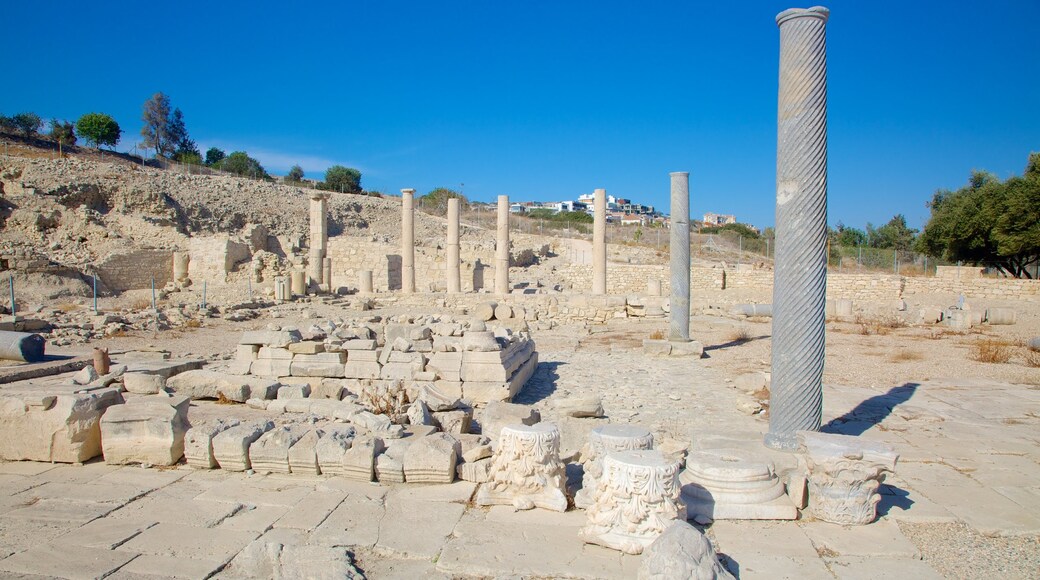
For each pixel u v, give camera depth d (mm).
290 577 4699
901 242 60469
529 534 5402
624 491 5184
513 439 6102
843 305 24703
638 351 16938
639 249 47000
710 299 31047
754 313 24578
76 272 29984
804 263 7008
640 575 4387
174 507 5953
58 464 7125
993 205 33406
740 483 5863
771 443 7145
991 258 35844
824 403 10523
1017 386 11898
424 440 6703
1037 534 5574
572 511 5914
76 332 17688
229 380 10375
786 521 5758
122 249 34375
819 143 6984
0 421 7191
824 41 6980
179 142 83250
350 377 11344
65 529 5469
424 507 5953
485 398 10961
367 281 31906
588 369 14367
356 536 5344
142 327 19719
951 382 12250
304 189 59812
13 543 5195
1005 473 7156
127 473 6863
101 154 63781
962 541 5438
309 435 7035
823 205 7043
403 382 10516
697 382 12820
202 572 4766
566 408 9664
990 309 22297
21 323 17188
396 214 58312
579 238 54031
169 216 42062
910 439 8508
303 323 21938
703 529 5609
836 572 4863
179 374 10555
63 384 8289
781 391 7125
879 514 5965
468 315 23766
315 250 34875
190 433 7012
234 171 74750
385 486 6480
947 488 6680
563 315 24391
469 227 55438
